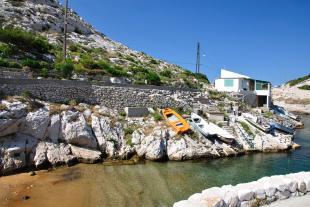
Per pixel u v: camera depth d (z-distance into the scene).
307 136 50.94
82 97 35.50
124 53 80.94
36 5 81.25
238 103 53.09
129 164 29.11
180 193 22.14
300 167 30.33
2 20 64.56
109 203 20.09
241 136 38.22
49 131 28.55
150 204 20.00
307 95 117.19
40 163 26.16
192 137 34.22
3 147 25.50
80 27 88.25
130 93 39.06
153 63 79.25
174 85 53.09
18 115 27.28
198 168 28.88
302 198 10.46
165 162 30.45
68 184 23.30
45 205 19.61
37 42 50.62
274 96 121.75
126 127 33.47
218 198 9.09
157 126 34.16
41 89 32.25
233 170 28.64
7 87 29.73
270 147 37.16
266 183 10.45
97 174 25.88
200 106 44.50
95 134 30.95
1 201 19.84
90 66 47.59
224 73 63.81
